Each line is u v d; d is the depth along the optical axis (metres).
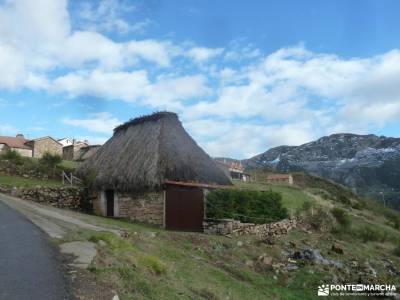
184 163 24.83
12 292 6.97
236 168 78.12
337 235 29.48
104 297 7.32
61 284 7.61
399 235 41.25
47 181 31.66
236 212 23.62
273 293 13.86
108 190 26.80
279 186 60.44
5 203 18.80
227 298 10.96
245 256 17.41
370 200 81.06
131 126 29.36
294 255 19.12
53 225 13.87
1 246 10.05
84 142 60.47
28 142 54.16
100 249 10.53
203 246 17.30
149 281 9.14
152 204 23.70
